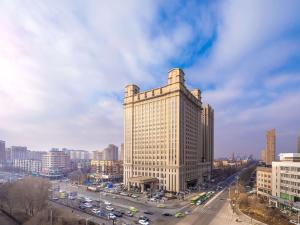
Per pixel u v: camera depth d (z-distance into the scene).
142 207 99.81
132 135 171.88
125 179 173.38
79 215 84.56
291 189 95.94
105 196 126.50
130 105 175.75
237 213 88.75
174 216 85.25
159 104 157.62
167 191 142.62
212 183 192.12
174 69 150.62
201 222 77.62
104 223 75.56
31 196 93.69
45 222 76.06
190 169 165.38
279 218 80.00
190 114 171.38
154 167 153.88
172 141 146.50
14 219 89.19
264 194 117.88
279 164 103.62
